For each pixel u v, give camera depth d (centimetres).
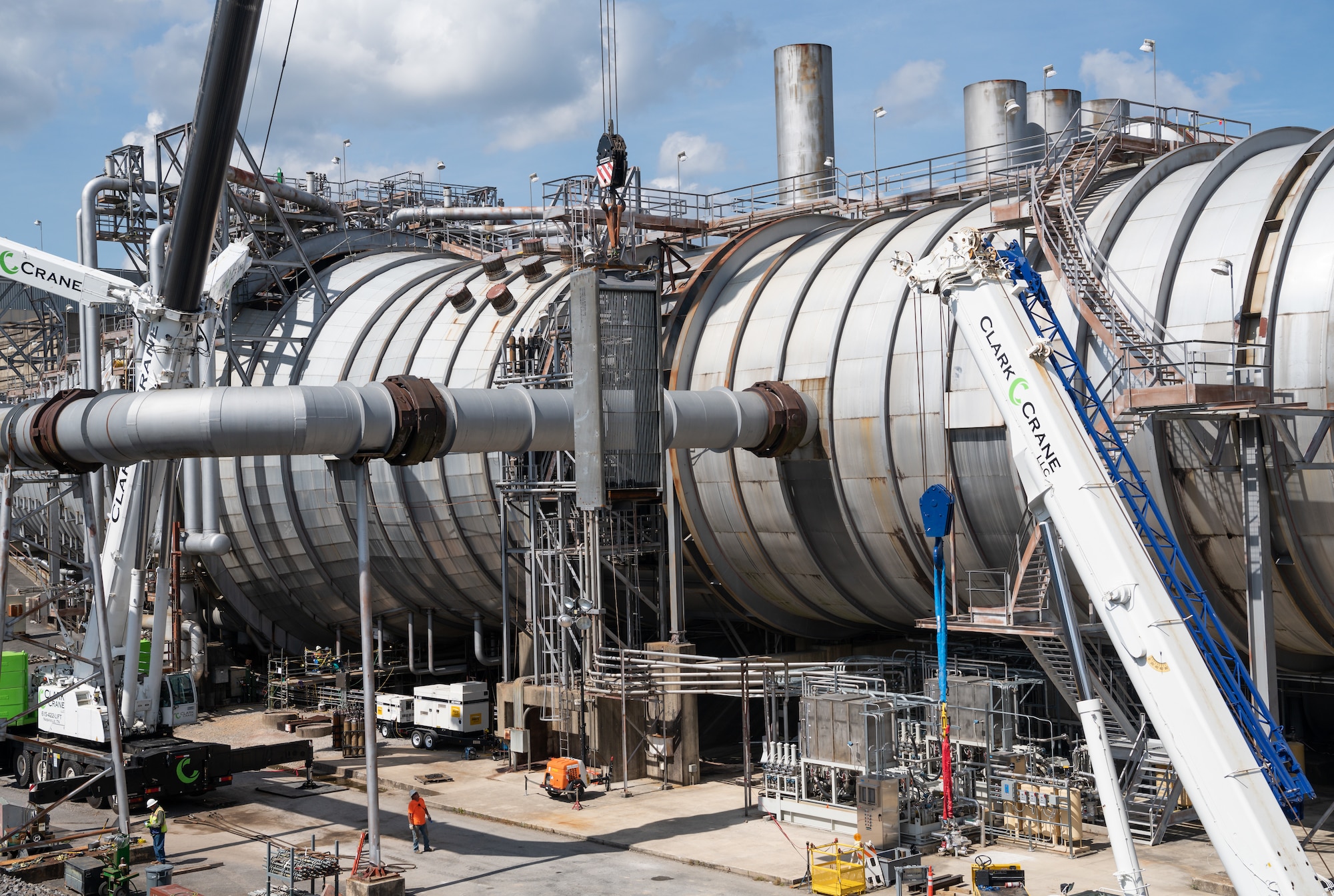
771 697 4359
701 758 5062
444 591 5859
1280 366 3384
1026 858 3544
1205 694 2559
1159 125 4469
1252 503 3259
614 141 4888
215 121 3734
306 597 6334
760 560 4847
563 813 4222
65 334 8138
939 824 3759
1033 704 4322
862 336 4381
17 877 3491
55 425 3725
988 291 2908
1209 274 3566
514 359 5122
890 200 5478
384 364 5922
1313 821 3716
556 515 4931
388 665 6281
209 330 5288
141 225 6700
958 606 4238
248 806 4472
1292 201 3528
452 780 4812
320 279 6650
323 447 3581
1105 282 3706
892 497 4253
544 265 6284
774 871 3472
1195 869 3362
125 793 3788
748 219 5972
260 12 3488
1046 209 3888
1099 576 2714
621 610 5350
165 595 4584
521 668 5344
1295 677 3941
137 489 4394
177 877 3566
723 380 4831
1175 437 3500
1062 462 2789
